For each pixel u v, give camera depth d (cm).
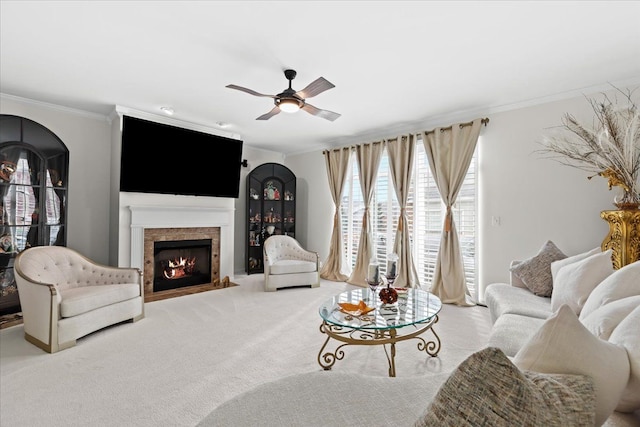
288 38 237
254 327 308
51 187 388
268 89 335
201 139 459
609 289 154
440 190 418
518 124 365
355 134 511
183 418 173
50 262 306
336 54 260
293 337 284
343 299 264
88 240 420
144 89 338
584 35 230
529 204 357
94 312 282
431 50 253
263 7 202
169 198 450
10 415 174
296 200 642
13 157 359
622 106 300
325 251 584
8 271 351
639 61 269
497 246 380
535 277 271
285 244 520
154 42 245
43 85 330
